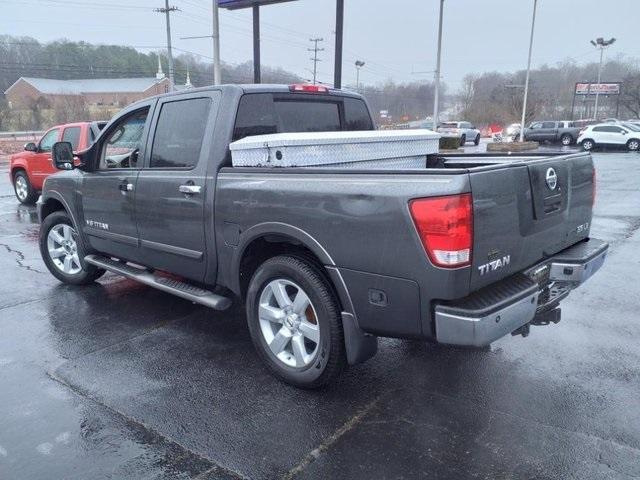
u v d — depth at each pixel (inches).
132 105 187.6
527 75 1318.9
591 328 183.5
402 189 112.1
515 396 138.3
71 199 214.8
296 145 139.2
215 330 183.8
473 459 112.9
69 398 137.8
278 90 168.4
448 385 144.3
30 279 245.6
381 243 116.0
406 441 119.3
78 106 2293.3
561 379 147.0
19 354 164.2
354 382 146.3
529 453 114.6
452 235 106.6
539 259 136.1
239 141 146.7
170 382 146.6
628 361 157.9
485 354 163.3
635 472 108.3
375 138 160.4
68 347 169.5
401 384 145.0
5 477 107.5
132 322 191.0
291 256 138.7
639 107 2444.6
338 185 122.8
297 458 113.7
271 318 145.6
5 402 135.6
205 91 161.6
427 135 180.5
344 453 115.2
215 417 129.0
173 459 113.5
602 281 236.7
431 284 110.3
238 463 112.2
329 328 130.1
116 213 191.9
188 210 160.7
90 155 203.0
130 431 123.3
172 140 169.9
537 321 148.2
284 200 133.0
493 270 116.8
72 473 108.9
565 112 2945.4
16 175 499.8
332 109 188.9
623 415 128.9
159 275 186.9
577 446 116.8
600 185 617.9
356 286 122.7
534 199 127.4
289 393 140.6
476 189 108.7
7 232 365.4
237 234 147.4
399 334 120.0
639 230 347.9
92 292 225.5
